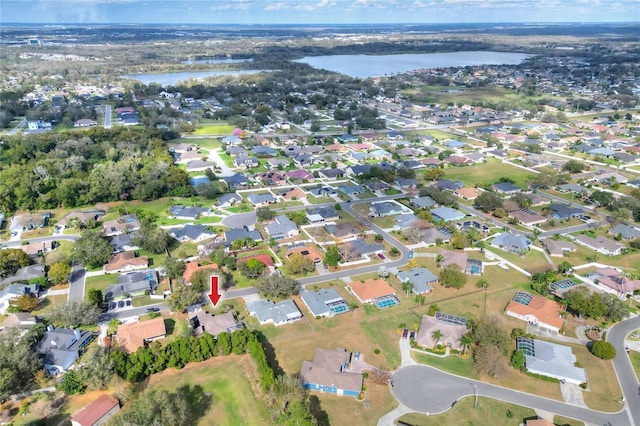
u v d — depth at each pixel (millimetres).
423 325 104938
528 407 85750
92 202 179000
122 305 115500
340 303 116062
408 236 150375
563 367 93500
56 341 97875
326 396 88188
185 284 120500
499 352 95188
